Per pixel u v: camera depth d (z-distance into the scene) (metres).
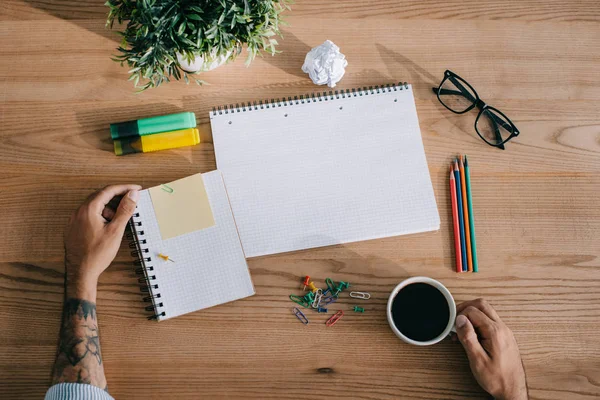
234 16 0.79
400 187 1.00
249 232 0.97
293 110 1.02
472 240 0.99
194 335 0.95
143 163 1.00
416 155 1.02
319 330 0.96
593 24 1.08
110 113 1.01
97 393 0.84
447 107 1.04
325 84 1.04
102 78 1.02
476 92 1.05
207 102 1.03
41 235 0.97
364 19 1.07
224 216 0.97
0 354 0.93
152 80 0.90
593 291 0.99
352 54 1.06
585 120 1.05
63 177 0.99
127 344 0.94
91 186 0.99
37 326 0.94
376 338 0.96
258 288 0.97
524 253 1.00
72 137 1.00
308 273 0.97
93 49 1.03
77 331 0.88
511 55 1.07
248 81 1.04
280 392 0.94
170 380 0.94
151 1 0.76
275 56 1.04
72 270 0.92
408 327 0.92
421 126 1.04
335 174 1.00
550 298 0.98
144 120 0.98
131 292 0.96
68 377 0.85
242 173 0.99
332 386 0.95
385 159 1.01
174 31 0.81
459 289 0.98
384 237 0.99
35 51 1.02
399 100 1.04
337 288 0.97
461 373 0.95
